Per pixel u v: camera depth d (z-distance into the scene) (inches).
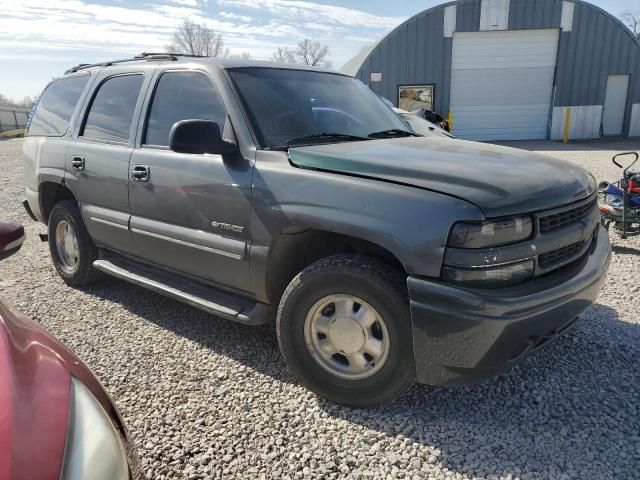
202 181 130.2
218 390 122.3
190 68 144.2
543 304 97.6
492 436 103.7
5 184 461.7
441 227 95.0
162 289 148.2
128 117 159.8
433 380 101.6
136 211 152.5
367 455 99.5
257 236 120.2
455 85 856.3
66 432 56.9
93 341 149.0
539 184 105.9
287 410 114.1
